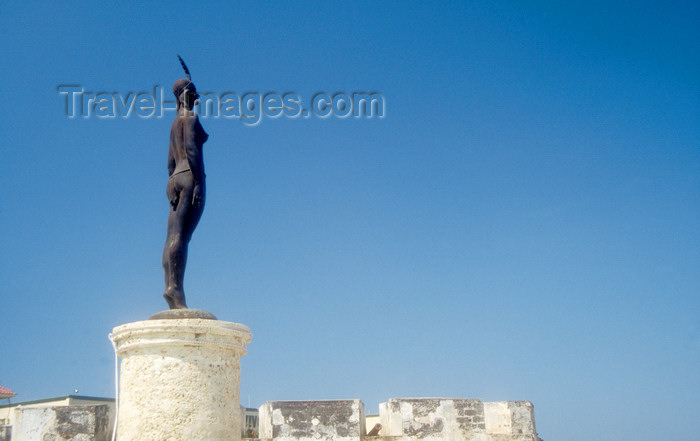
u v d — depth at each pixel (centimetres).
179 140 739
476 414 1137
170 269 707
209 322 656
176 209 725
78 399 2044
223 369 664
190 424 632
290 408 1076
